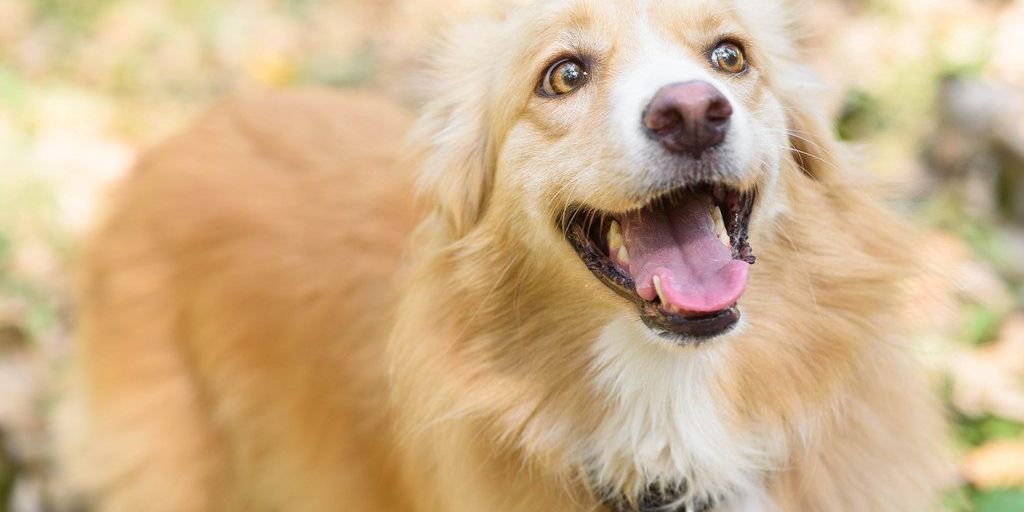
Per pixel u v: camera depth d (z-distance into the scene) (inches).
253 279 37.5
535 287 31.2
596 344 31.2
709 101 28.1
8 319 47.4
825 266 31.1
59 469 43.4
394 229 36.3
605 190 29.5
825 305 31.1
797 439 31.4
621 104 29.5
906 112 50.3
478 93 32.7
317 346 36.2
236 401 37.9
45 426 44.6
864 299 31.1
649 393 31.3
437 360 31.5
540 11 31.1
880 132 50.1
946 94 50.3
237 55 65.8
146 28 68.6
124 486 40.1
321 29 66.0
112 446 39.9
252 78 63.5
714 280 29.5
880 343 31.3
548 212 30.6
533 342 31.3
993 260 45.0
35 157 56.1
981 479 38.0
